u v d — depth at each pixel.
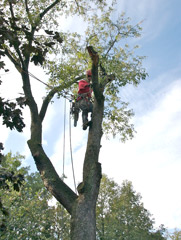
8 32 4.38
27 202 13.60
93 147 6.20
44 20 9.56
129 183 35.38
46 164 6.33
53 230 20.66
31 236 13.22
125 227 31.92
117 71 8.73
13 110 4.94
